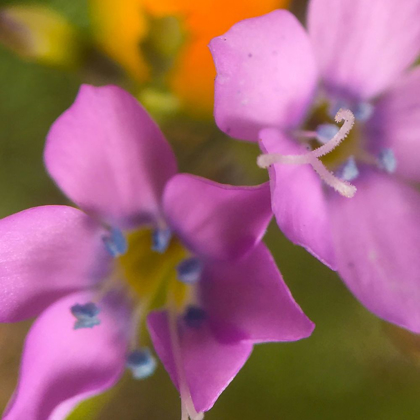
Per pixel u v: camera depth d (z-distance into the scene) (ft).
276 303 0.32
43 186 0.39
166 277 0.33
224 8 0.34
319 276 0.37
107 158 0.32
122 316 0.33
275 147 0.32
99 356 0.33
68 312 0.33
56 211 0.32
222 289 0.32
